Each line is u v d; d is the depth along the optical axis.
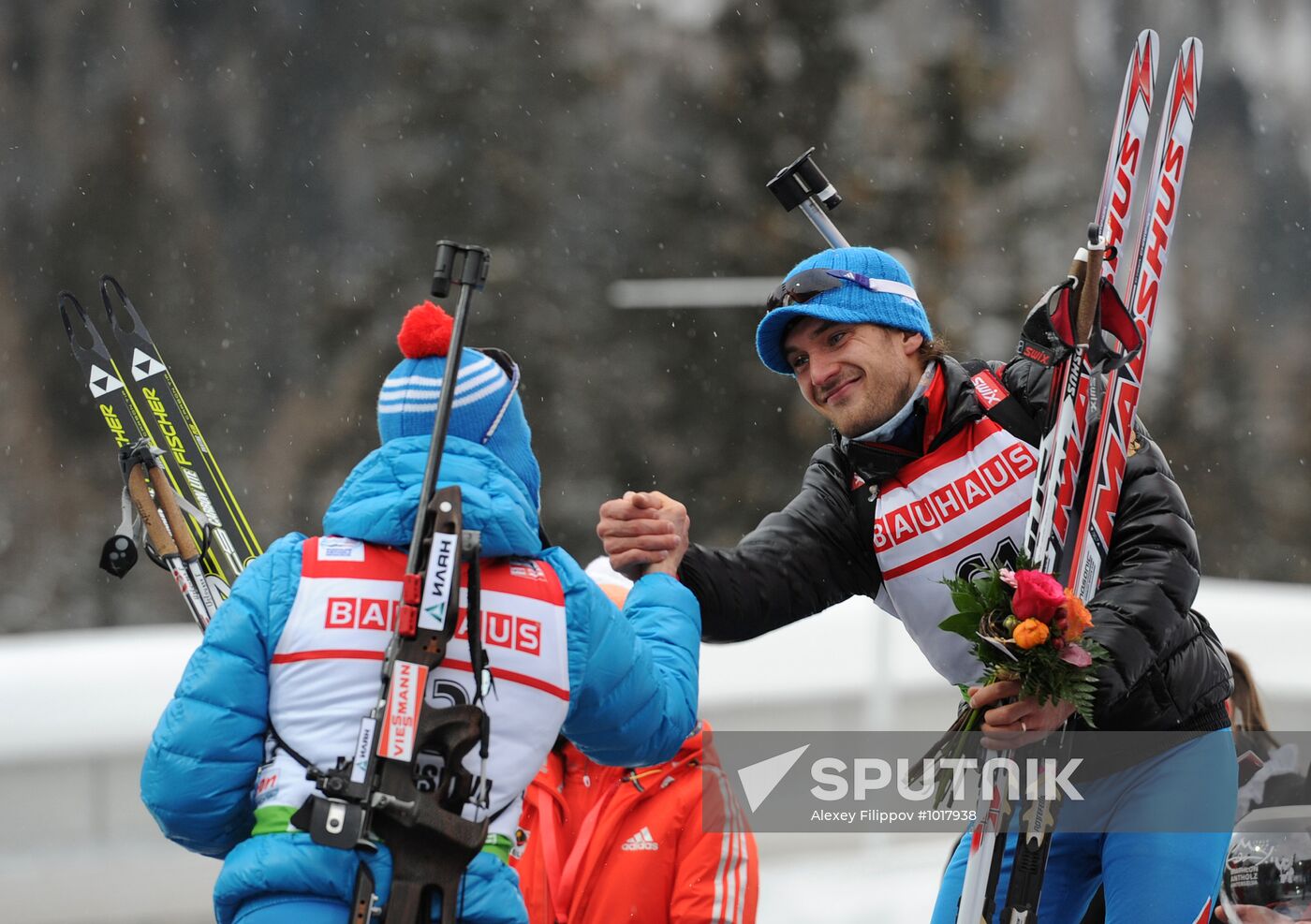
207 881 20.75
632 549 10.24
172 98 104.19
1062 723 10.39
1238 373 100.94
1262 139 126.81
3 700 20.11
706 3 87.06
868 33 83.50
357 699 7.90
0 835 19.86
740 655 22.94
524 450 8.70
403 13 87.56
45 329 94.94
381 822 7.76
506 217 80.44
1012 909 10.88
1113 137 11.82
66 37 103.75
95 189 99.94
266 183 103.88
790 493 72.94
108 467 90.44
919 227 76.62
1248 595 26.62
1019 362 11.50
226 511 11.17
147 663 21.30
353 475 8.38
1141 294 11.74
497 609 8.17
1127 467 11.15
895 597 11.66
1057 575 10.83
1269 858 13.03
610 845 11.48
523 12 85.69
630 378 74.88
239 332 97.19
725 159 78.75
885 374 11.19
